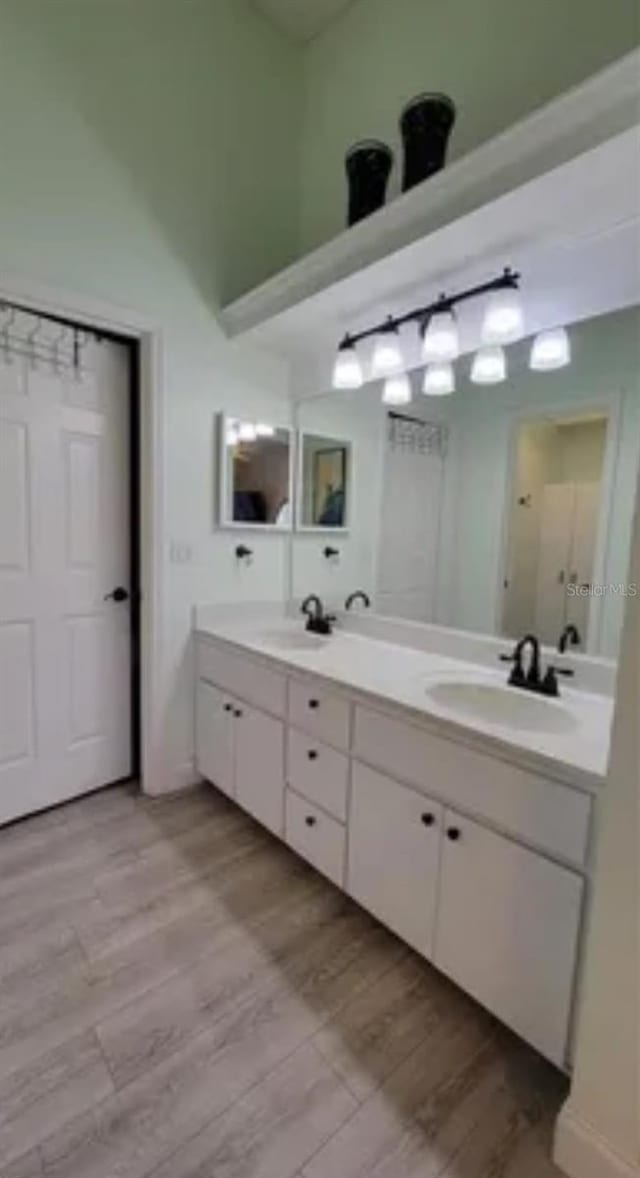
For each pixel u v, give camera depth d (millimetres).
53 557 2244
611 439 1599
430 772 1447
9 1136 1121
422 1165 1101
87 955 1599
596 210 1436
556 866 1168
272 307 2213
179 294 2336
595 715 1471
